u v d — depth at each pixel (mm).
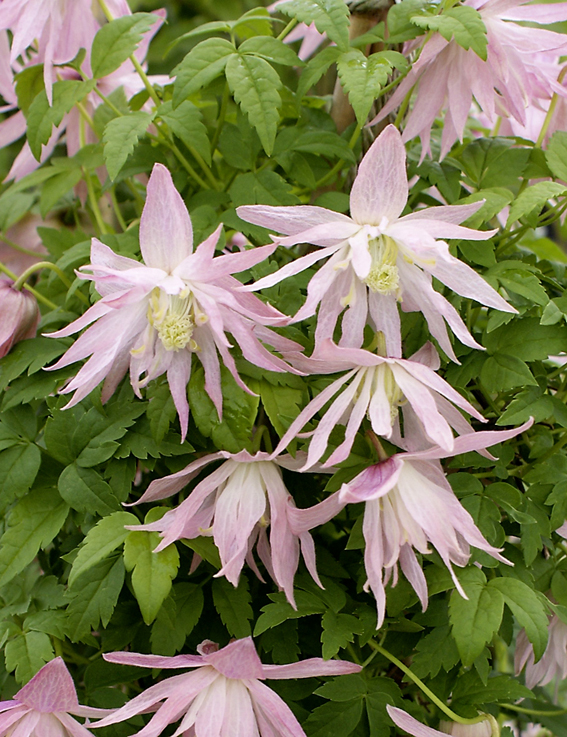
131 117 438
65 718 392
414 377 387
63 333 390
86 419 417
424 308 408
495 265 436
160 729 376
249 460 394
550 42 433
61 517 417
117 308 387
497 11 433
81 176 481
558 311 416
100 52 447
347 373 398
